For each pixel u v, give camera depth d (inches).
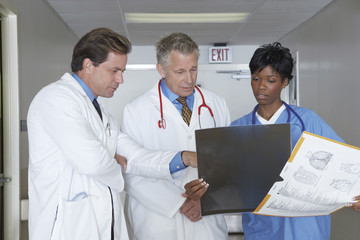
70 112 45.3
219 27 219.1
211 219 61.7
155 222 60.1
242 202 48.0
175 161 53.7
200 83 169.6
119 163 54.6
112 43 47.6
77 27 211.8
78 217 46.4
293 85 226.8
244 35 241.4
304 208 46.2
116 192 52.2
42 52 149.6
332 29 164.2
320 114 180.4
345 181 43.0
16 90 115.5
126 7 175.8
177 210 58.2
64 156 47.1
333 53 163.5
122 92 155.4
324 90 174.9
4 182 113.3
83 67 48.9
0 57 114.8
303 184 43.4
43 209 47.0
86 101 48.8
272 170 46.4
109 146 52.8
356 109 141.9
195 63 56.2
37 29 142.4
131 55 266.5
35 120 46.9
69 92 46.8
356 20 140.3
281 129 45.5
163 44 57.0
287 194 44.4
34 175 47.6
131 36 239.0
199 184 47.0
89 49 47.9
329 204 45.3
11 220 113.3
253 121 61.5
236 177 47.1
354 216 135.9
